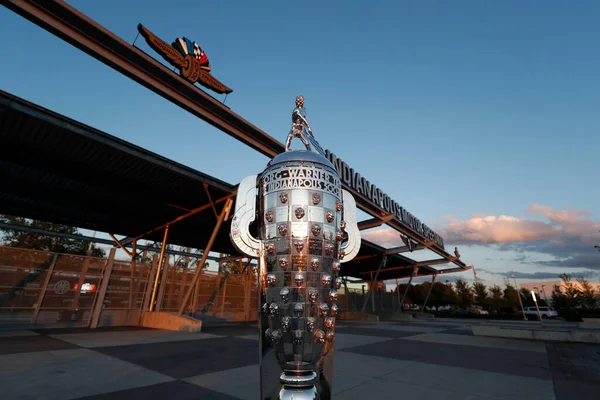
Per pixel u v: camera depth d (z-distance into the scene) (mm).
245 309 20906
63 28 7152
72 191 12180
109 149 9281
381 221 18922
